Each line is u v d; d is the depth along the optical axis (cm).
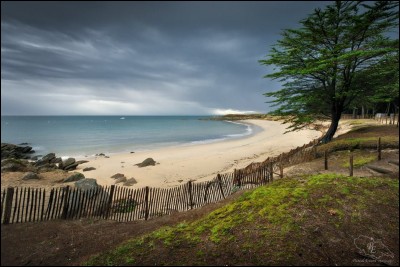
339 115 2291
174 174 2233
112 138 5694
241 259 616
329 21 2066
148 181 2025
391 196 941
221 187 1388
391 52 1941
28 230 912
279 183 1128
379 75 2073
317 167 1523
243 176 1489
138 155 3366
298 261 605
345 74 2194
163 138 5606
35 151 4097
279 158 1712
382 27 2022
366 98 2180
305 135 4844
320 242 681
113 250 712
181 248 678
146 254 658
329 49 2116
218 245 679
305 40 2125
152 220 1064
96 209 1117
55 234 890
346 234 723
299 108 2239
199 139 5325
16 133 7306
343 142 1800
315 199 905
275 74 2170
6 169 2005
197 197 1327
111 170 2470
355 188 998
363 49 2044
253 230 735
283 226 744
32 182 1733
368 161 1455
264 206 875
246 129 8100
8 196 954
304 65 2206
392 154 1512
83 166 2719
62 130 8294
